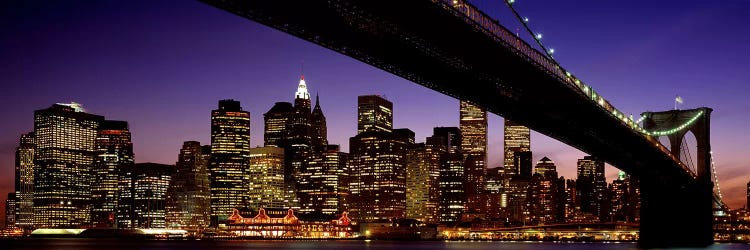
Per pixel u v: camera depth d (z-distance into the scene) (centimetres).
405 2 4925
